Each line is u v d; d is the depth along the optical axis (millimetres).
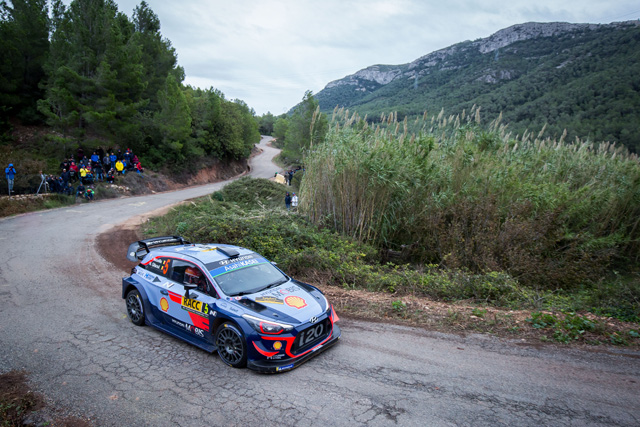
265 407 4102
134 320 6602
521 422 3746
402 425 3734
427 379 4594
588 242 11195
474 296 7895
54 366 5137
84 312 7148
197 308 5500
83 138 27016
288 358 4848
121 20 33594
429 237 12023
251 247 10484
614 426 3676
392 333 5988
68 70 23688
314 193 13703
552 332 5863
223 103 52812
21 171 21656
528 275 9922
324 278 9148
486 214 11297
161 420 3941
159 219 16891
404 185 12469
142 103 27906
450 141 14406
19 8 27453
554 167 15094
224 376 4812
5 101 25906
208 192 31344
